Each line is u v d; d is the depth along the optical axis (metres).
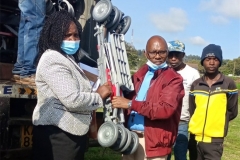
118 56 3.71
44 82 3.05
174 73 3.61
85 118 3.13
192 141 4.84
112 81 3.59
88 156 6.43
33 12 4.38
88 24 5.62
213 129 4.54
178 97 3.48
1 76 4.21
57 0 5.26
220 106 4.53
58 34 3.11
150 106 3.43
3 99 3.76
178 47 5.13
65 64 3.02
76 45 3.21
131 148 3.49
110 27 4.39
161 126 3.56
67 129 3.05
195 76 5.23
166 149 3.62
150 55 3.66
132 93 3.79
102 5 4.24
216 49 4.51
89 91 3.22
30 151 4.04
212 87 4.58
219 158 4.60
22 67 4.32
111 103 3.52
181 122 5.12
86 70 4.62
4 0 5.19
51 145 3.09
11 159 3.91
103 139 3.39
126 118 3.79
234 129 11.16
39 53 3.22
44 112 3.07
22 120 3.92
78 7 5.66
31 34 4.35
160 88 3.57
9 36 5.16
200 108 4.61
